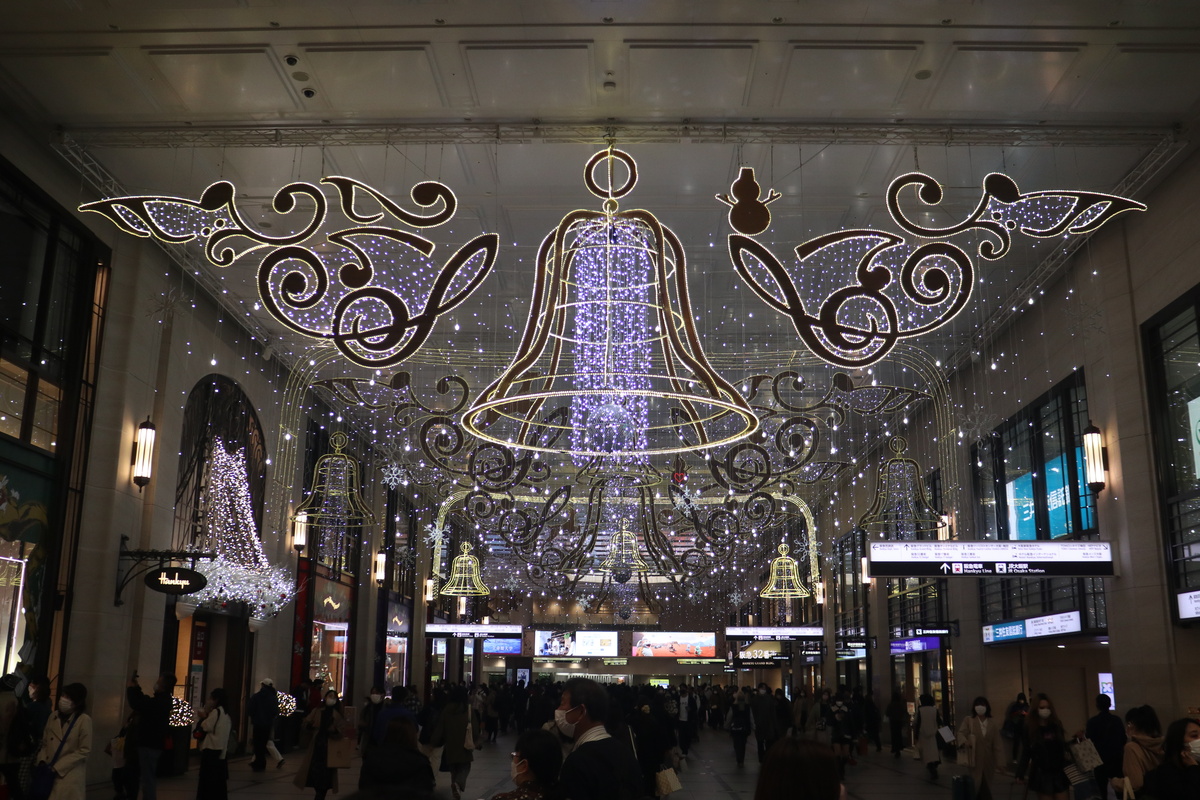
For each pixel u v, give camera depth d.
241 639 20.58
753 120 12.68
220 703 11.59
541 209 15.26
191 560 17.03
